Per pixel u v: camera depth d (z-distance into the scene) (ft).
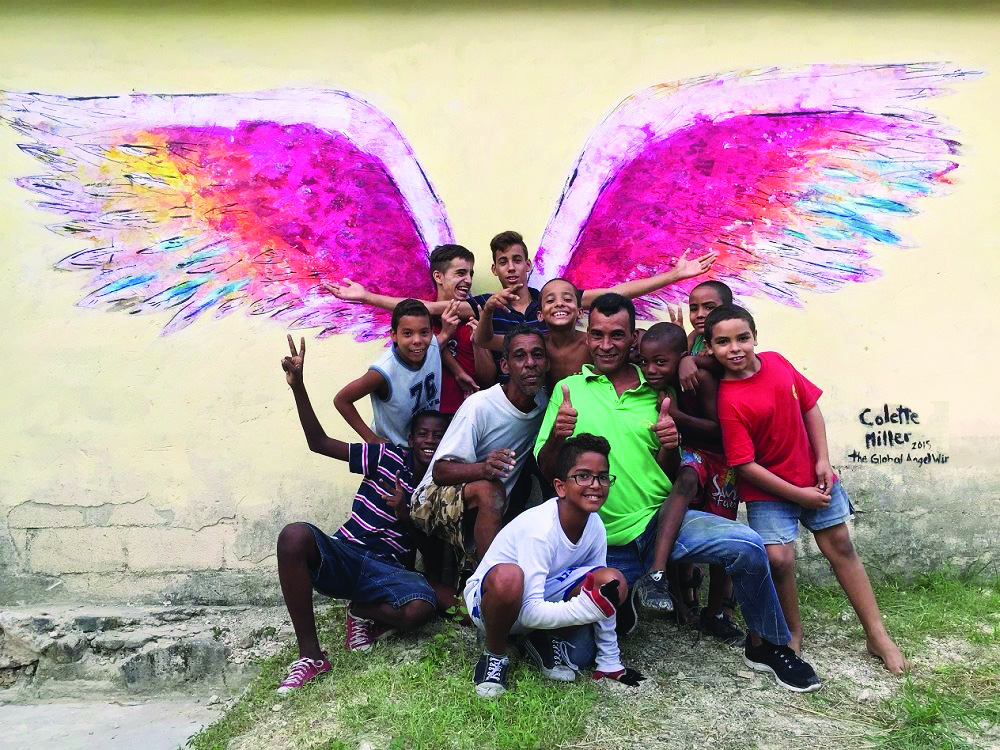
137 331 14.33
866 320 14.52
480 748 9.67
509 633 10.54
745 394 11.17
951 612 13.05
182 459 14.33
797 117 14.52
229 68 14.33
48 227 14.32
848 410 14.47
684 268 13.44
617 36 14.46
